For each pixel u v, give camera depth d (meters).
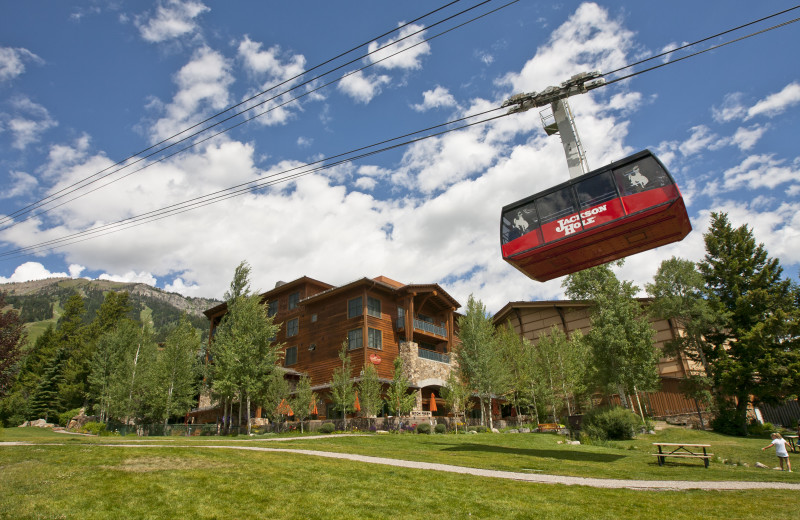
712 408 35.19
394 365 37.88
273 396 33.31
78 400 55.16
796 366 31.52
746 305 34.88
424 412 36.16
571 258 17.95
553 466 16.03
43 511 8.28
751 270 36.38
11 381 22.72
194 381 41.94
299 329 44.69
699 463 19.03
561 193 17.03
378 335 40.16
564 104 17.44
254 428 33.38
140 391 42.69
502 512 8.96
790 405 39.62
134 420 43.66
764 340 33.19
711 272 37.88
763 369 32.50
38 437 26.16
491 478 12.47
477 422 39.59
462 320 39.97
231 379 32.53
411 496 9.97
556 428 34.09
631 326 32.69
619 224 15.55
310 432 30.33
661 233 16.33
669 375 41.56
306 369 42.25
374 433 28.14
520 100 15.72
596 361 33.31
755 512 9.27
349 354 39.22
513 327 53.09
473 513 8.88
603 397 38.53
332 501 9.40
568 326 51.81
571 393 39.69
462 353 39.12
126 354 46.66
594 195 16.25
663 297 37.41
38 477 10.52
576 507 9.45
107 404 45.88
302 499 9.47
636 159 15.77
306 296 45.22
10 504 8.61
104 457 12.80
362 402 32.78
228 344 33.75
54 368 57.00
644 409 40.56
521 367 42.41
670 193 14.80
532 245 17.30
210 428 35.12
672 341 38.16
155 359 46.50
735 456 21.84
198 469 11.71
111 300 71.00
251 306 35.44
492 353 38.03
